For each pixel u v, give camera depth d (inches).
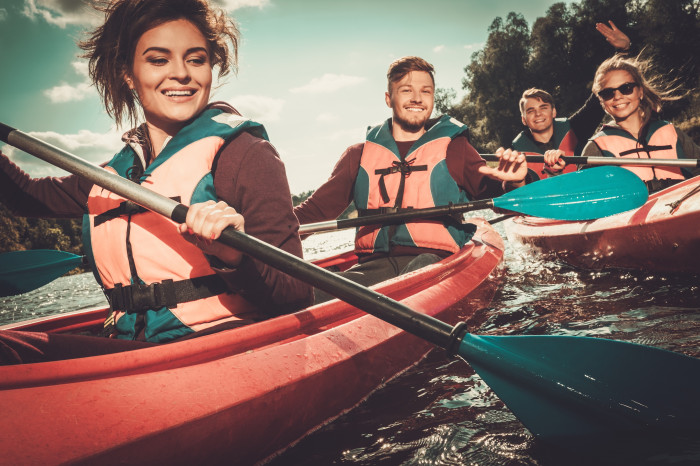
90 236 53.8
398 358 67.9
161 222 51.0
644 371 50.4
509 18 1549.0
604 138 153.0
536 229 164.1
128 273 51.3
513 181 105.2
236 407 43.2
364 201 109.6
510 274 139.7
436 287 87.1
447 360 73.1
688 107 852.0
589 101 192.9
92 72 57.1
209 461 42.3
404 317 51.4
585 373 50.9
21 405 34.9
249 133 54.8
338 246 473.4
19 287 78.7
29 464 31.6
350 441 52.1
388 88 112.7
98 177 50.2
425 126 113.8
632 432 48.7
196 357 46.8
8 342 39.3
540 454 47.2
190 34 52.3
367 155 111.1
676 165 129.3
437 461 47.5
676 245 111.3
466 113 1744.6
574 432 49.9
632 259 124.5
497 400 59.0
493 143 1561.3
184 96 53.5
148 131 57.4
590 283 118.9
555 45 1450.5
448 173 105.8
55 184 61.0
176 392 41.4
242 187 51.8
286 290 53.1
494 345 52.3
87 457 33.6
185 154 52.9
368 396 62.1
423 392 62.7
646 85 149.9
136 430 36.7
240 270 46.8
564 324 86.7
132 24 50.8
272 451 49.3
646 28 1160.8
